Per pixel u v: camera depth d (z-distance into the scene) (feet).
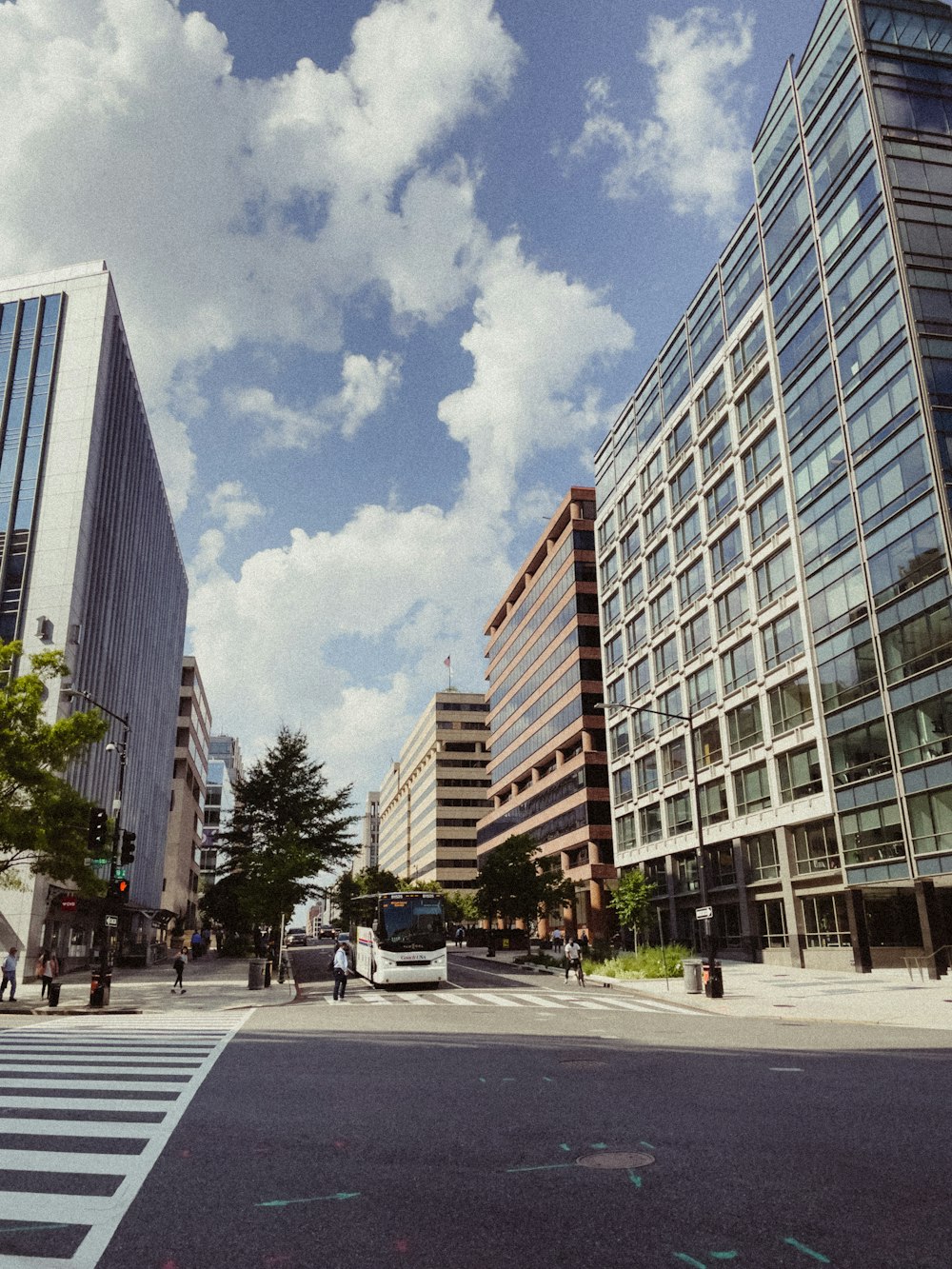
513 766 302.86
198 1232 17.56
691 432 166.50
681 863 168.25
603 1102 30.37
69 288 152.76
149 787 198.80
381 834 645.10
